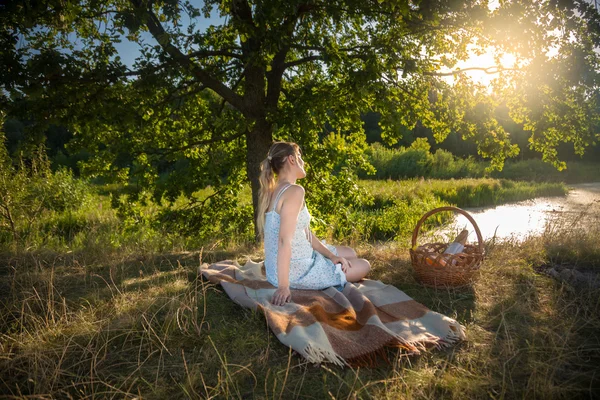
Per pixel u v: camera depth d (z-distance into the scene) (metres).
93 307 3.29
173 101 6.83
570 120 6.45
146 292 3.60
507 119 6.96
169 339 2.79
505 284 3.98
